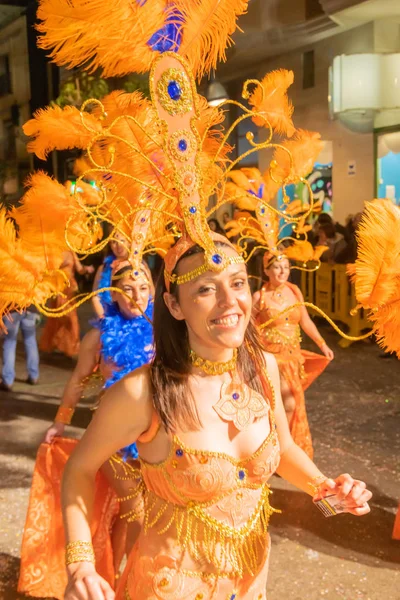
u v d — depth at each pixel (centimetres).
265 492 187
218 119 203
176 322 183
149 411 177
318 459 525
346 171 1509
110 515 304
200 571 176
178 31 184
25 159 1359
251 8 1438
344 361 887
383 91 1252
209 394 180
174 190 202
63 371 854
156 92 176
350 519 422
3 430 612
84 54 178
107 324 312
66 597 165
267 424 184
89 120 210
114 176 210
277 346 490
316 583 348
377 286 196
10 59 1335
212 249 174
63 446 321
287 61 1620
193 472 173
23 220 200
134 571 183
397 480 484
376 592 339
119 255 412
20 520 421
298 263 1111
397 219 196
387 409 660
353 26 1414
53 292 197
